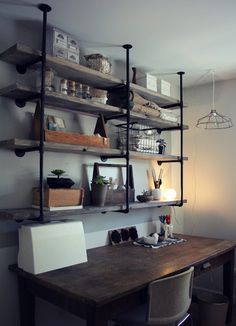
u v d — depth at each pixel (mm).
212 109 3211
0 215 1715
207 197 3229
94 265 1931
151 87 2652
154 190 2850
